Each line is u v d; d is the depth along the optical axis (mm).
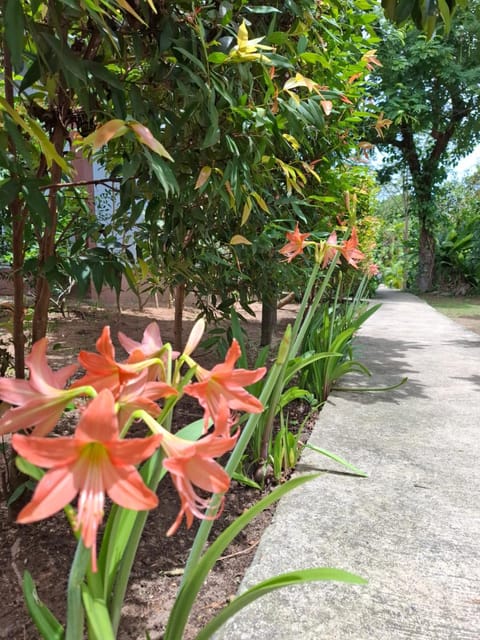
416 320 8523
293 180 2002
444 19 1402
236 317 2604
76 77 1132
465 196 22469
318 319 3578
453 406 3414
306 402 3463
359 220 5219
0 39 1197
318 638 1304
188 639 1304
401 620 1382
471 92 12719
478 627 1368
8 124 1061
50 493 493
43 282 1783
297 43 1943
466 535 1827
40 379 634
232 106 1532
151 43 1458
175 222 1908
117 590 895
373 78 11133
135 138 1126
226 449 611
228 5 1542
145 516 881
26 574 940
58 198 1837
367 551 1702
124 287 7406
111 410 503
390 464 2436
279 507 1996
